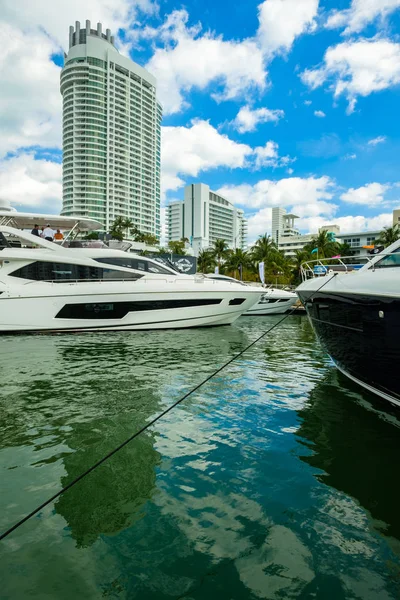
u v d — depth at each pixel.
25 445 4.50
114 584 2.48
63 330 13.38
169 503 3.35
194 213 161.62
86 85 124.19
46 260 13.52
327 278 6.48
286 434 4.82
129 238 91.38
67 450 4.38
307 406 5.86
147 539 2.90
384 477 3.76
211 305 14.50
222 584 2.48
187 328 14.56
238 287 14.91
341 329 5.81
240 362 9.10
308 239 97.12
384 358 5.05
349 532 2.96
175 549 2.79
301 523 3.08
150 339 12.27
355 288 5.39
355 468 3.94
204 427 5.05
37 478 3.76
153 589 2.44
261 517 3.15
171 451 4.35
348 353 5.90
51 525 3.06
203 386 6.95
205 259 59.47
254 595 2.40
